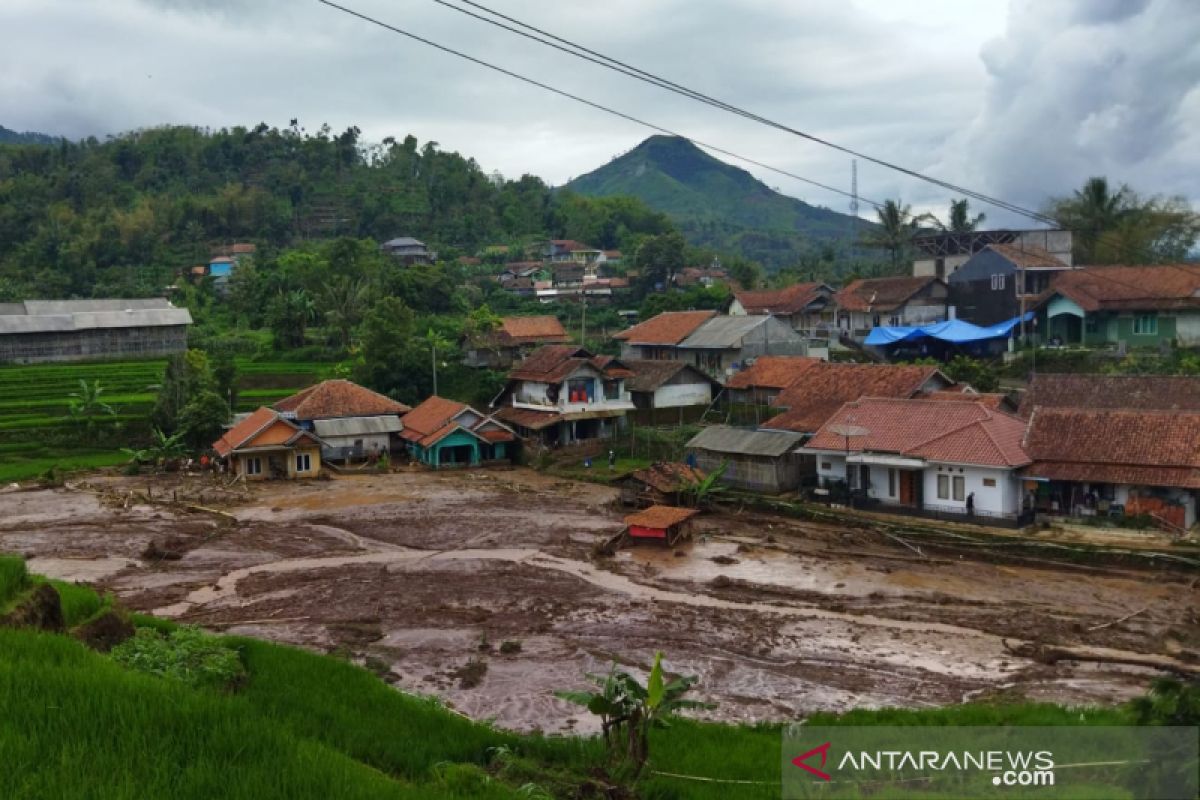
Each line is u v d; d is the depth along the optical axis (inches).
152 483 2289.6
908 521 1648.6
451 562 1539.1
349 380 3021.7
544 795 565.3
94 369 3275.1
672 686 658.8
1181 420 1550.2
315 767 433.1
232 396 2901.1
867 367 2142.0
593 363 2477.9
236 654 786.2
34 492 2176.4
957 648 1108.5
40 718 438.3
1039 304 2508.6
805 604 1294.3
